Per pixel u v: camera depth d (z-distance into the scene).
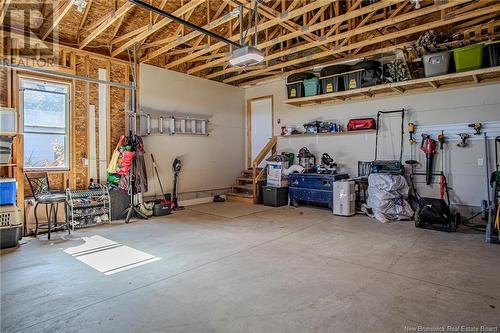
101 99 6.12
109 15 4.67
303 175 7.03
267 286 2.87
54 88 5.50
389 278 3.03
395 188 5.67
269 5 5.36
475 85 5.49
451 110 5.75
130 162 5.96
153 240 4.45
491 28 4.92
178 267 3.37
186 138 7.49
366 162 6.71
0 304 2.55
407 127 6.24
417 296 2.64
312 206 7.27
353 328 2.17
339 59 6.89
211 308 2.46
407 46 5.34
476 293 2.69
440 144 5.83
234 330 2.15
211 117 8.09
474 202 5.54
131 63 6.48
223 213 6.45
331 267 3.34
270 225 5.36
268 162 7.64
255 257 3.68
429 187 5.98
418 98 6.11
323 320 2.27
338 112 7.21
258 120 8.82
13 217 4.16
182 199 7.41
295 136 7.97
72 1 4.12
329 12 5.80
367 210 6.05
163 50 6.01
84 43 5.52
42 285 2.92
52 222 5.13
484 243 4.21
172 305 2.52
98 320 2.29
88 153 5.90
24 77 5.11
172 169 7.17
